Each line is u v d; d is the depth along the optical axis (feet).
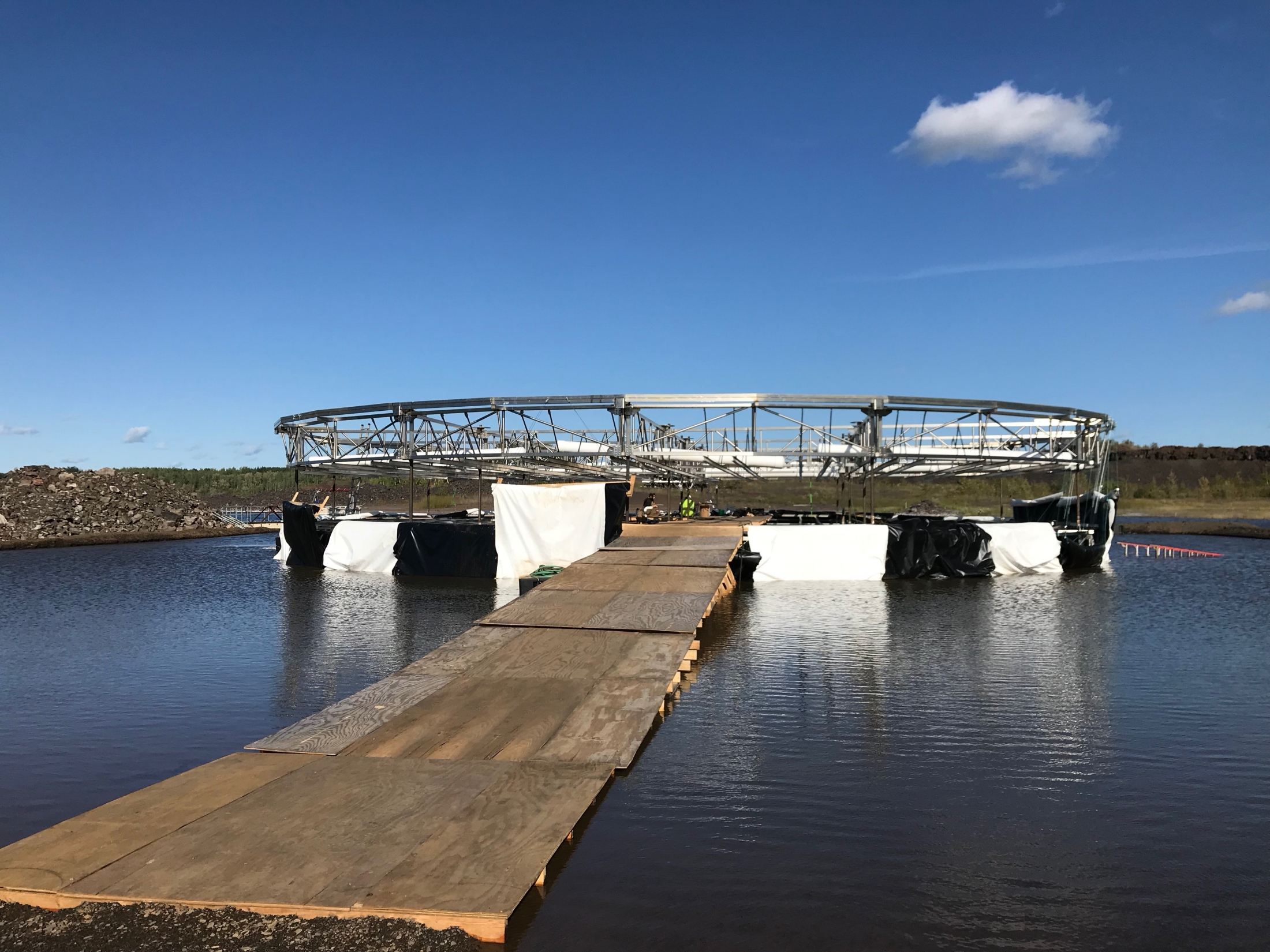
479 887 21.91
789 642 64.95
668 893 24.50
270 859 23.43
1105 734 40.68
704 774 34.63
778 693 48.65
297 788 28.63
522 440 107.76
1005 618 76.64
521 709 37.70
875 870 26.25
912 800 32.04
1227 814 30.99
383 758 31.68
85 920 20.49
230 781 29.27
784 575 106.42
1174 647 62.44
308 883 22.11
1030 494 262.06
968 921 23.27
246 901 21.25
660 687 41.11
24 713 46.24
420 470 135.03
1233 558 139.95
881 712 44.52
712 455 109.81
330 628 73.10
